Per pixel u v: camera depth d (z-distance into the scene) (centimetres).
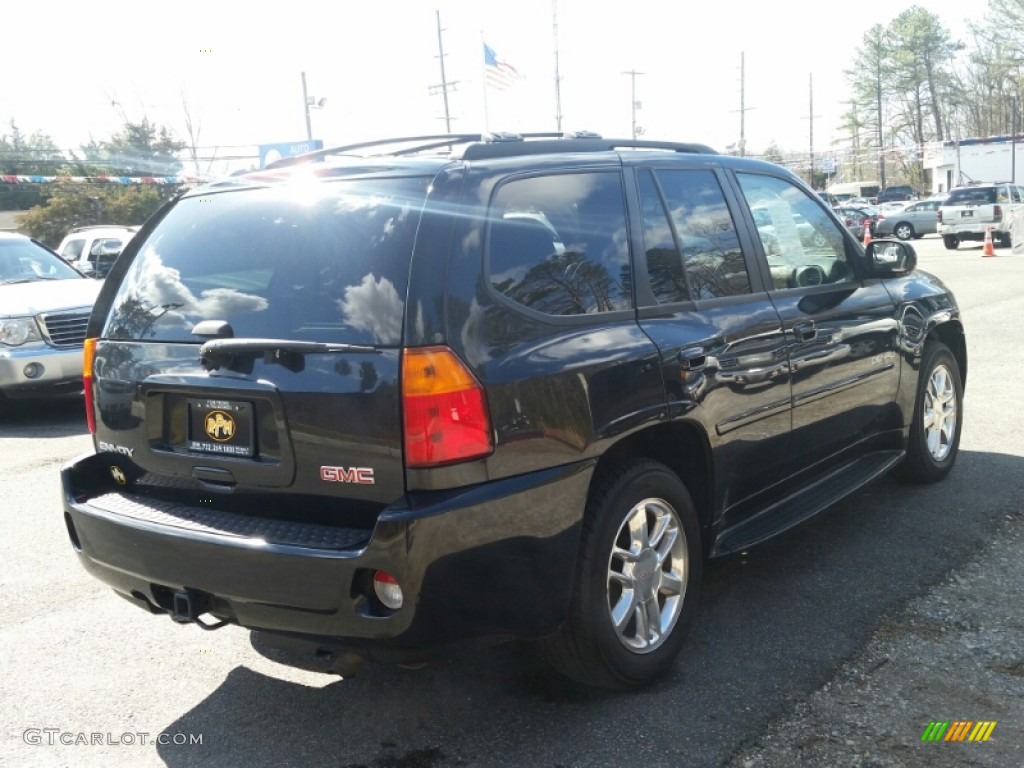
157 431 339
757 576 454
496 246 313
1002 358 975
